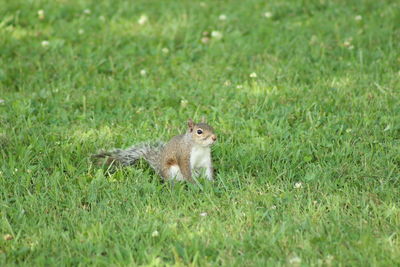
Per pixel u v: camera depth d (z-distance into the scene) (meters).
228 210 8.91
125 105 12.78
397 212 8.61
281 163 10.39
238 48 15.52
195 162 9.89
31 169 10.16
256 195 9.27
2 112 12.41
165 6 18.48
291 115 12.06
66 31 16.55
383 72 13.92
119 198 9.28
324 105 12.40
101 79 14.09
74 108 12.87
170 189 9.62
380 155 10.46
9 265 7.61
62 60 14.87
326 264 7.50
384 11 17.34
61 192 9.42
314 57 14.81
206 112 12.47
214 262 7.64
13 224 8.64
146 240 8.13
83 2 18.66
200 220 8.65
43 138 11.33
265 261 7.58
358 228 8.25
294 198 9.18
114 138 11.45
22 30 16.70
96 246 8.00
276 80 13.79
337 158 10.34
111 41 16.02
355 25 16.52
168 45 15.85
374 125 11.53
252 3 18.62
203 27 16.84
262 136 11.39
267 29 16.56
